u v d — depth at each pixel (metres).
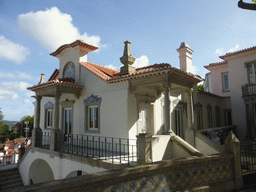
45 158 9.88
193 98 13.53
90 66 11.26
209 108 16.23
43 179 11.77
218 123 17.67
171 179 4.28
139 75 8.02
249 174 5.50
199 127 14.29
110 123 9.38
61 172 8.73
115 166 6.29
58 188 2.89
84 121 10.88
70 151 9.15
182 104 12.77
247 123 13.49
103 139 9.65
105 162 6.68
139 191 3.79
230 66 15.91
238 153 5.36
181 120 12.55
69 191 3.01
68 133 12.20
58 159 8.98
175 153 7.06
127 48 9.70
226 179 5.06
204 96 15.67
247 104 13.62
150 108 10.24
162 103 11.10
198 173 4.67
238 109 15.23
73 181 3.04
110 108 9.47
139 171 3.77
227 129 13.80
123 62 9.74
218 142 9.87
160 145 6.67
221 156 5.00
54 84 9.90
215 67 19.91
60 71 13.59
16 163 13.45
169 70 7.19
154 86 9.83
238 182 5.17
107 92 9.73
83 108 11.09
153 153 6.34
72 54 12.55
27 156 11.48
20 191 2.64
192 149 6.57
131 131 8.74
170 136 7.20
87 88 10.98
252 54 14.60
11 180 11.46
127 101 8.73
